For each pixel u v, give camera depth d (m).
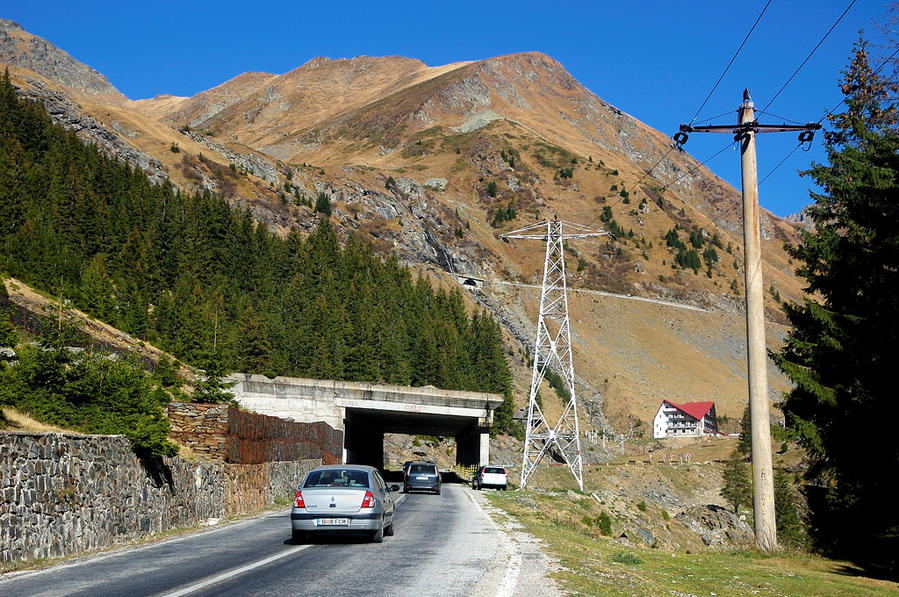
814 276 29.11
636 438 171.00
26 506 14.05
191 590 10.34
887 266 25.83
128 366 23.42
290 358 98.25
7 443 13.78
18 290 54.28
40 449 14.76
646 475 100.19
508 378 124.38
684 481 102.12
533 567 13.29
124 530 17.64
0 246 72.44
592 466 103.62
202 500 22.72
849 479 27.12
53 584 11.11
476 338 147.00
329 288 131.75
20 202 95.31
